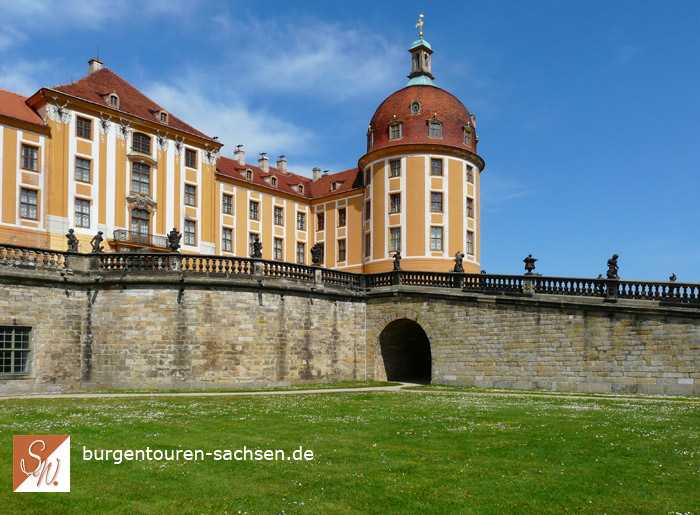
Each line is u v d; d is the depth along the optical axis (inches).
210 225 2348.7
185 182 2268.7
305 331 1489.9
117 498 500.7
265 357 1403.8
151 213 2143.2
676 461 607.5
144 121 2133.4
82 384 1296.8
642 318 1273.4
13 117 1808.6
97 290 1321.4
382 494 510.6
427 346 1796.3
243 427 782.5
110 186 2025.1
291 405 1007.6
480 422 828.0
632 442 690.2
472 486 530.6
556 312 1364.4
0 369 1187.3
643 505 485.1
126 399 1087.6
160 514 468.1
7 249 1227.2
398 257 1622.8
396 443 690.8
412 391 1306.6
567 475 561.0
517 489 523.2
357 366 1604.3
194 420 831.7
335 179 2839.6
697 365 1211.2
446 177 2354.8
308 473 567.5
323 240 2746.1
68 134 1934.1
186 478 552.1
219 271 1379.2
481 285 1477.6
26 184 1828.2
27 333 1234.0
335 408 971.3
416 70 2586.1
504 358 1417.3
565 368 1342.3
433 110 2396.7
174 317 1323.8
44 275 1257.4
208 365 1336.1
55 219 1875.0
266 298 1422.2
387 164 2405.3
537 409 962.7
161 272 1327.5
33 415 861.8
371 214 2454.5
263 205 2620.6
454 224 2345.0
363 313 1633.9
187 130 2311.8
